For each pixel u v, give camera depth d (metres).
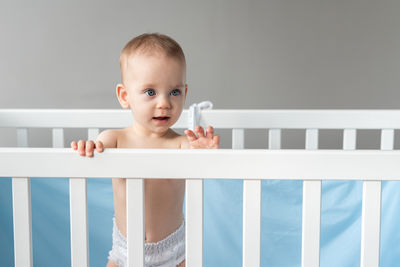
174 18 1.93
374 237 0.65
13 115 1.31
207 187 1.23
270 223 1.20
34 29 1.93
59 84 1.97
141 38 0.89
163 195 0.96
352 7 1.93
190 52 1.95
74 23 1.93
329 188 1.19
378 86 1.98
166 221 0.98
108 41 1.94
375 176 0.64
